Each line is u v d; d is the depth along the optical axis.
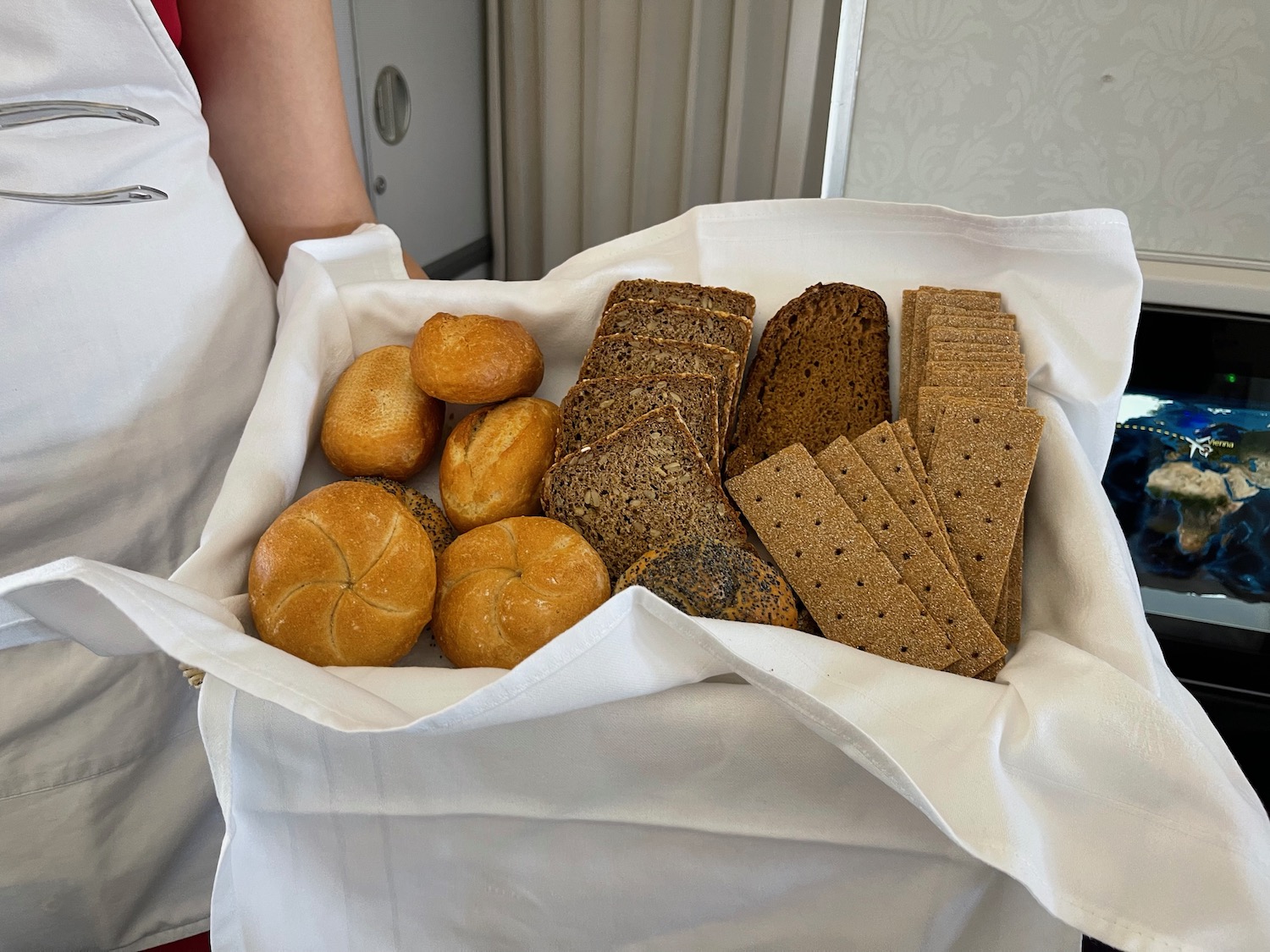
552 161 1.78
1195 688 1.18
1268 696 1.16
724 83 1.58
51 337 0.57
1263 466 1.08
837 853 0.47
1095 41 1.03
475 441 0.60
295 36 0.76
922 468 0.58
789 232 0.68
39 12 0.52
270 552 0.49
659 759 0.46
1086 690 0.43
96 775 0.67
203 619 0.40
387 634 0.49
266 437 0.56
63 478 0.61
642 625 0.40
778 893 0.49
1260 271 1.07
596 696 0.41
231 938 0.50
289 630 0.48
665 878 0.50
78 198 0.56
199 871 0.77
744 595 0.52
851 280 0.68
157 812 0.72
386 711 0.40
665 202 1.75
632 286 0.69
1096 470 0.65
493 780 0.47
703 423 0.62
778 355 0.67
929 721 0.44
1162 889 0.41
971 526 0.56
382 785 0.47
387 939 0.53
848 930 0.50
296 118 0.80
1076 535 0.53
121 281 0.60
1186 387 1.08
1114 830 0.42
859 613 0.54
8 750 0.63
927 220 0.65
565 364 0.73
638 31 1.58
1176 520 1.13
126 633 0.42
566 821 0.48
